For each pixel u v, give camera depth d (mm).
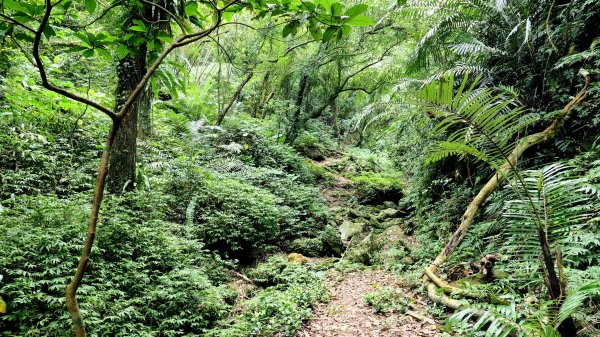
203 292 4262
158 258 4570
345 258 6383
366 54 11375
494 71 5098
